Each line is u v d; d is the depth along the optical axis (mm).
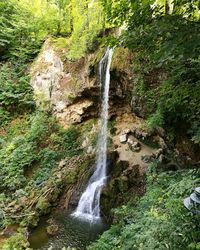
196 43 2951
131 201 7027
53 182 8688
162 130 6668
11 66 12188
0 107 11273
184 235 3422
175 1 3420
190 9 3408
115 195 7562
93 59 9906
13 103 11344
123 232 5492
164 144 7383
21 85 11500
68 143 9930
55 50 11258
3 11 12477
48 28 12289
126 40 3484
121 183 7680
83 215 7820
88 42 10227
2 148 10109
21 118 11172
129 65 7703
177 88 4566
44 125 10414
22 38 12750
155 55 3377
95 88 9844
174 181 5934
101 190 7902
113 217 7078
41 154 9719
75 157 9531
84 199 8148
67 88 10523
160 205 5305
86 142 9883
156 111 6152
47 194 8328
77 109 10352
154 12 3438
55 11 11922
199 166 5848
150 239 3869
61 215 7848
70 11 11492
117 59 8273
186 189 4555
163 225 3961
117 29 9281
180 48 3076
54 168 9305
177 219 3863
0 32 12172
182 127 5922
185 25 3080
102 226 7172
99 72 9648
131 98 7957
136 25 3494
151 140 8758
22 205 8055
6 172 9203
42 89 11164
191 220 3576
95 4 9828
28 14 12719
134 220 5781
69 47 11164
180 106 5285
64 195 8484
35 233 7051
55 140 10023
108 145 9344
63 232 6969
